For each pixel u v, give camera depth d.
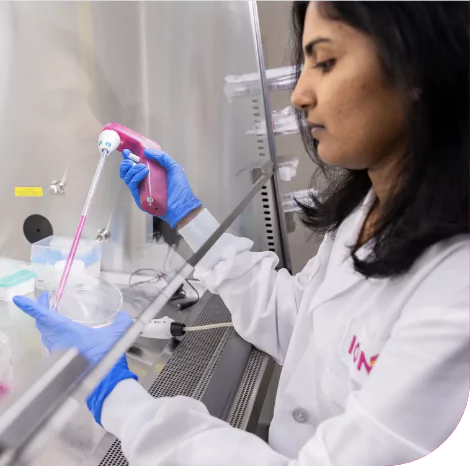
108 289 0.88
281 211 1.37
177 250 1.01
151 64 1.23
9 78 1.24
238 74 1.29
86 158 1.24
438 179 0.54
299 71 0.69
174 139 1.30
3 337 0.72
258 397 0.93
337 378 0.67
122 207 1.14
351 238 0.75
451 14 0.48
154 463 0.63
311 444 0.60
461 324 0.50
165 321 0.99
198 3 1.20
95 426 0.68
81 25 1.19
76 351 0.62
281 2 1.19
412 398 0.51
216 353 1.00
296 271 1.40
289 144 1.37
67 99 1.25
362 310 0.65
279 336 1.04
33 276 0.97
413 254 0.58
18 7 1.17
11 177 1.31
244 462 0.62
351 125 0.58
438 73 0.50
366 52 0.54
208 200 1.22
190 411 0.69
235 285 1.07
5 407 0.49
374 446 0.53
